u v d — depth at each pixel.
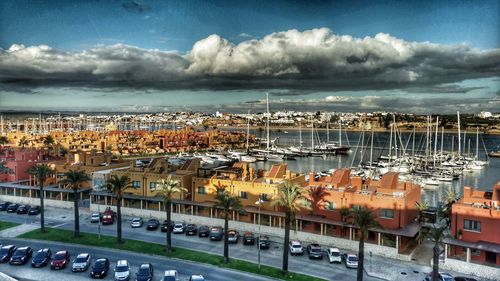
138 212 97.25
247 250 74.81
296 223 80.44
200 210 92.50
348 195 78.50
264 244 75.00
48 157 137.38
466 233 68.00
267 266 67.12
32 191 112.44
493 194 70.88
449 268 66.06
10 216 97.44
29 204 109.81
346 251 74.81
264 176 93.25
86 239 79.81
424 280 60.00
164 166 103.75
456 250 68.75
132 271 64.38
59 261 65.31
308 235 79.62
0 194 114.25
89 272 64.25
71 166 116.50
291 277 62.81
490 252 64.44
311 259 70.38
